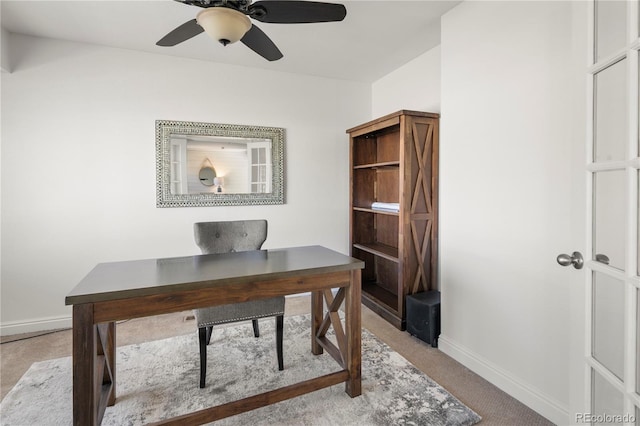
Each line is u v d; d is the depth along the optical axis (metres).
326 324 2.22
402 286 2.78
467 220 2.20
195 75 3.20
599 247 1.20
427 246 2.88
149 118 3.05
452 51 2.29
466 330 2.23
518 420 1.70
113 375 1.79
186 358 2.30
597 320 1.22
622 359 1.09
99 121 2.90
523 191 1.82
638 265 1.03
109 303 1.37
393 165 3.29
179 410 1.77
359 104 3.91
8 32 2.60
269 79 3.49
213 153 3.29
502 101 1.93
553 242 1.67
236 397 1.87
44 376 2.09
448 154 2.36
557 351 1.67
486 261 2.06
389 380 2.03
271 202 3.53
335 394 1.90
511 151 1.88
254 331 2.65
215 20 1.53
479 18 2.07
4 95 2.63
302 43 2.85
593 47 1.20
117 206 2.98
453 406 1.78
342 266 1.81
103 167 2.93
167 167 3.11
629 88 1.03
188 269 1.71
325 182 3.79
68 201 2.84
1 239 2.68
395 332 2.77
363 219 3.73
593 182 1.22
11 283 2.71
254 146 3.43
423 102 3.12
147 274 1.61
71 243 2.86
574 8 1.28
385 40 2.80
